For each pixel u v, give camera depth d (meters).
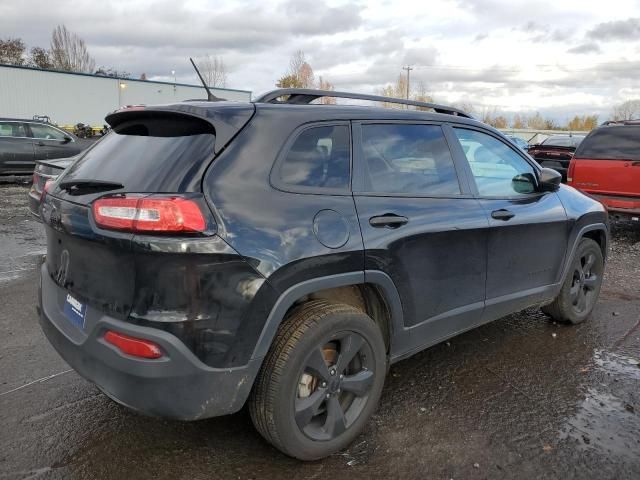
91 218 2.44
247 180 2.46
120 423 3.08
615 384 3.64
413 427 3.08
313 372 2.63
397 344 3.09
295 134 2.69
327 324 2.60
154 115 2.75
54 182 3.07
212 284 2.27
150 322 2.24
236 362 2.36
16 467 2.67
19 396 3.36
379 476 2.65
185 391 2.29
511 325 4.73
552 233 4.15
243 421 3.13
